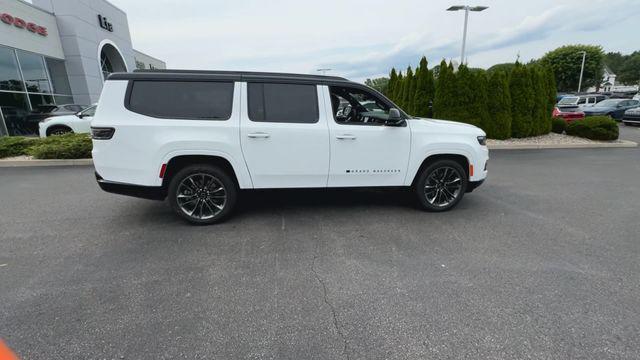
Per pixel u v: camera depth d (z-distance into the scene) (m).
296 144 4.04
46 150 8.43
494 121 11.58
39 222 4.29
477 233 3.96
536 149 10.88
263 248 3.53
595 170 7.70
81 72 17.38
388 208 4.86
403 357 2.04
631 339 2.18
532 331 2.26
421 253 3.42
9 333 2.22
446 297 2.65
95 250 3.47
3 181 6.62
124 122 3.71
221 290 2.75
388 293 2.71
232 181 4.12
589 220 4.43
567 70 45.91
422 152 4.41
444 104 11.45
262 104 4.00
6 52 13.62
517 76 11.73
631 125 17.70
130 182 3.84
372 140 4.22
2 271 3.04
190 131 3.81
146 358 2.02
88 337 2.20
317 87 4.13
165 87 3.82
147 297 2.64
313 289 2.77
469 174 4.62
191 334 2.23
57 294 2.67
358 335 2.23
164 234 3.88
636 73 80.00
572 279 2.92
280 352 2.08
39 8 15.41
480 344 2.14
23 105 14.42
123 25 22.09
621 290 2.75
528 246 3.60
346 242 3.69
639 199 5.41
